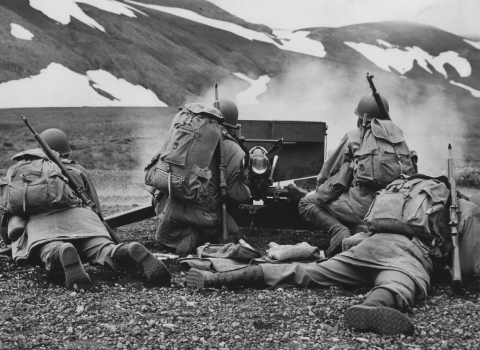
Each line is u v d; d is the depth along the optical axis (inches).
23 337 164.1
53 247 214.2
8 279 225.8
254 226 331.9
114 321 178.2
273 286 215.2
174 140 261.3
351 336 169.5
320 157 351.9
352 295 208.1
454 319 186.2
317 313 189.0
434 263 211.8
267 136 349.4
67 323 176.1
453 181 221.0
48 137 260.2
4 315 182.1
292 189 323.0
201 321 180.1
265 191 319.9
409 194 214.4
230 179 273.0
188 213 265.3
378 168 264.1
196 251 270.4
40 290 211.0
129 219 313.9
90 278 223.0
